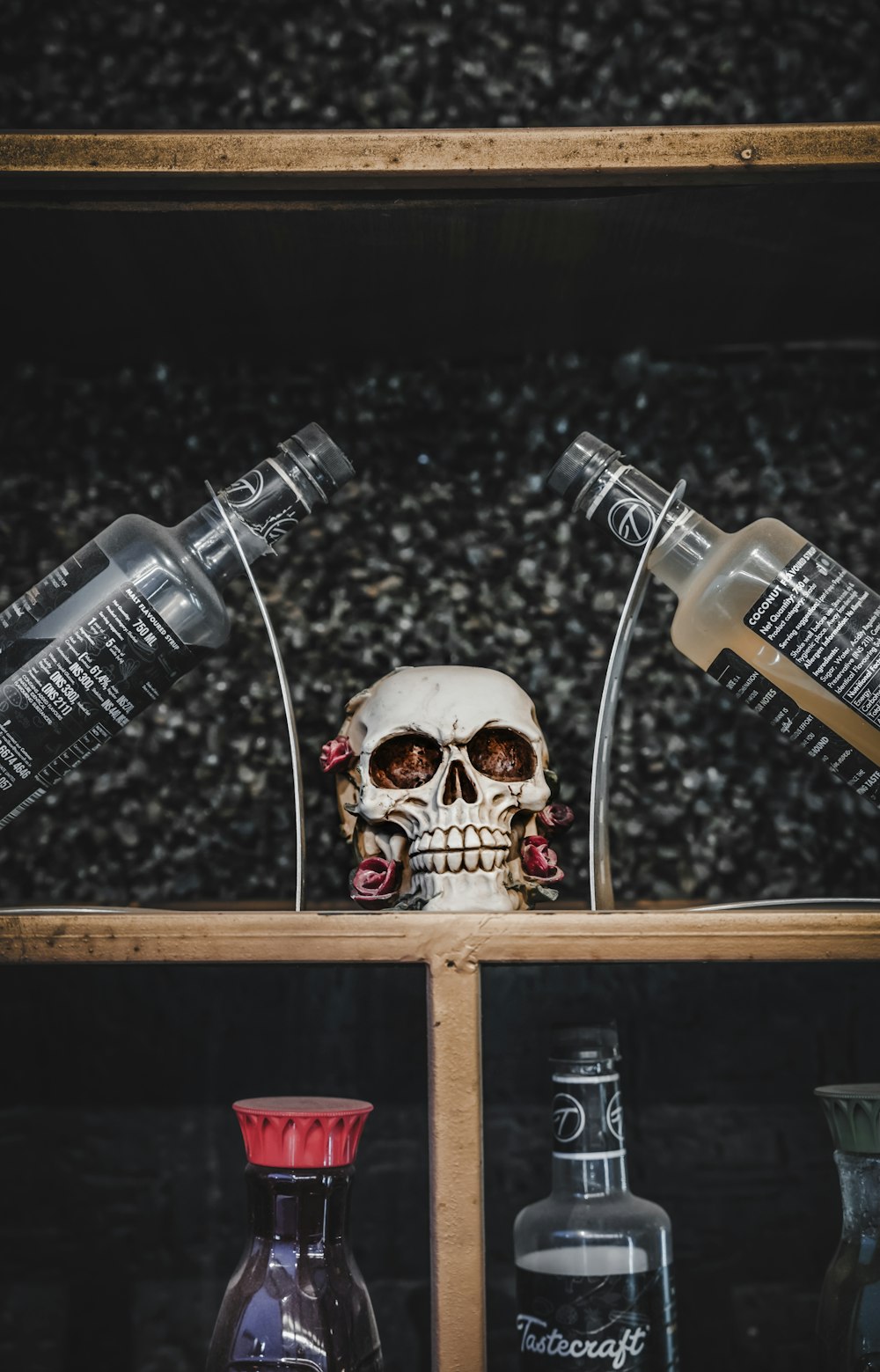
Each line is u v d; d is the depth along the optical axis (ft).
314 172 2.33
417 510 3.20
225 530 2.52
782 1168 3.07
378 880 2.45
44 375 3.21
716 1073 3.11
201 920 2.15
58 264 2.68
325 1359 2.16
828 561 2.40
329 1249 2.25
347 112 3.18
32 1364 2.96
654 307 2.97
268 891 3.10
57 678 2.31
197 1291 3.00
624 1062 3.11
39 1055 3.06
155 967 3.10
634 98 3.18
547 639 3.18
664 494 2.54
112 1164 3.04
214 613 2.45
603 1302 2.29
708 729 3.16
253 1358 2.15
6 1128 3.04
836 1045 3.11
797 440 3.22
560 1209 2.41
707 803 3.14
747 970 3.13
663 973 3.14
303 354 3.20
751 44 3.19
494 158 2.33
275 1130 2.20
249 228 2.52
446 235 2.57
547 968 3.13
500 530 3.20
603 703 2.49
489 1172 3.07
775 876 3.13
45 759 2.32
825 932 2.16
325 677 3.16
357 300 2.89
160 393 3.22
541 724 3.14
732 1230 3.05
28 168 2.31
